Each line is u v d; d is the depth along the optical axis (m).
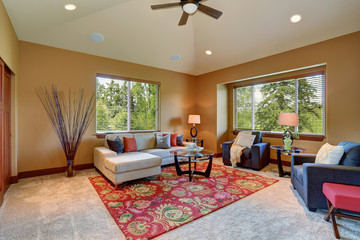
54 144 3.70
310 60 3.55
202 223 1.99
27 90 3.44
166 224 1.96
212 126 5.57
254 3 3.17
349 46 3.11
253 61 4.51
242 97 5.42
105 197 2.62
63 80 3.79
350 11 2.83
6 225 1.93
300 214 2.18
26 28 3.16
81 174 3.68
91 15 3.25
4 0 2.41
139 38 4.04
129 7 3.29
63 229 1.87
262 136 4.86
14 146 3.18
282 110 4.47
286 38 3.62
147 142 4.50
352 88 3.09
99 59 4.24
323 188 2.09
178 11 3.60
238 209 2.30
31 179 3.36
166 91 5.42
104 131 4.36
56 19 3.11
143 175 3.20
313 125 3.96
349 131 3.12
